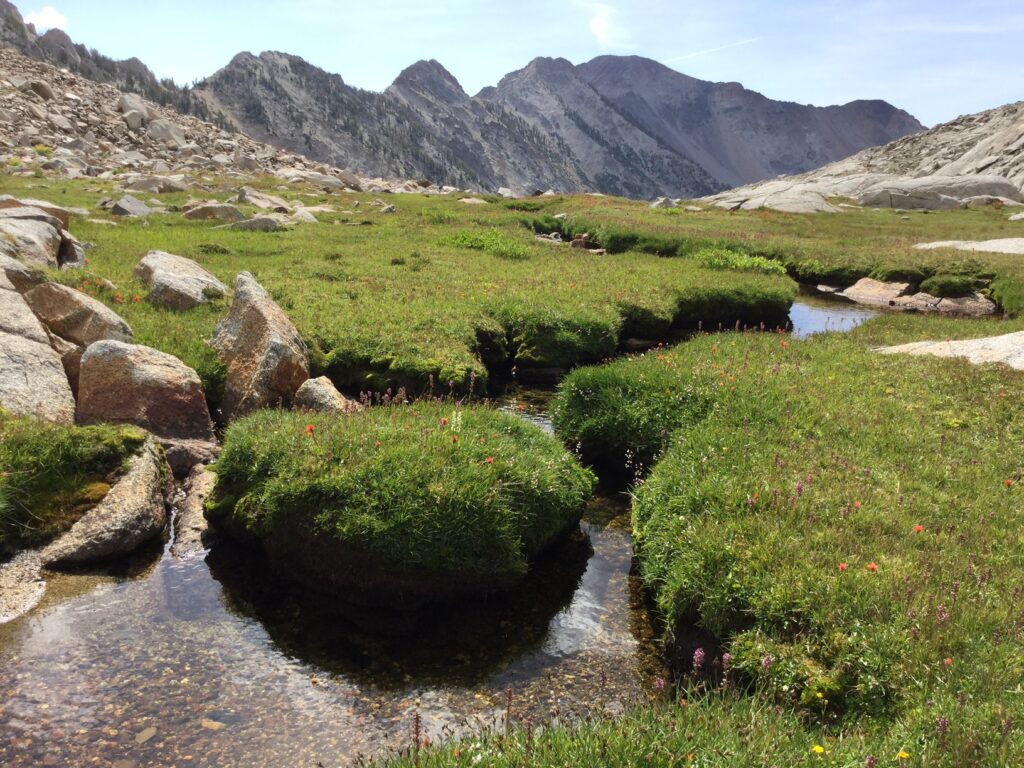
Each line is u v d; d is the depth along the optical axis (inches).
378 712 293.0
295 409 525.3
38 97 3604.8
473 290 1019.9
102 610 353.1
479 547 381.7
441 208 2437.3
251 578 395.5
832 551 345.7
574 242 1782.7
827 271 1556.3
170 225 1568.7
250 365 609.6
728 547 347.9
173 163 3378.4
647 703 297.4
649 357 724.7
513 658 336.2
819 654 290.8
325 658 329.7
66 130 3371.1
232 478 447.5
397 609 375.6
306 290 934.4
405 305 895.1
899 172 5142.7
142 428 506.9
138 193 2074.3
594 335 875.4
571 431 596.1
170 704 288.0
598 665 331.6
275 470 422.0
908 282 1457.9
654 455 552.1
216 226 1611.7
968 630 287.0
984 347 740.0
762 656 294.2
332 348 723.4
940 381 636.7
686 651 331.3
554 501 434.9
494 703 301.6
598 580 410.3
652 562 382.3
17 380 489.1
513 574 390.3
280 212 2052.2
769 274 1401.3
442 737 275.7
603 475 571.2
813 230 2255.2
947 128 5620.1
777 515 380.8
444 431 454.6
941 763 216.2
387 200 2753.4
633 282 1146.0
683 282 1161.4
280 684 307.9
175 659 319.0
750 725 233.8
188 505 453.1
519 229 1952.5
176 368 546.3
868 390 618.8
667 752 214.8
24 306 561.3
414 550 371.9
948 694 253.6
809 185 3949.3
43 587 367.9
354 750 268.4
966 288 1389.0
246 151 4143.7
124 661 314.2
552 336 858.1
